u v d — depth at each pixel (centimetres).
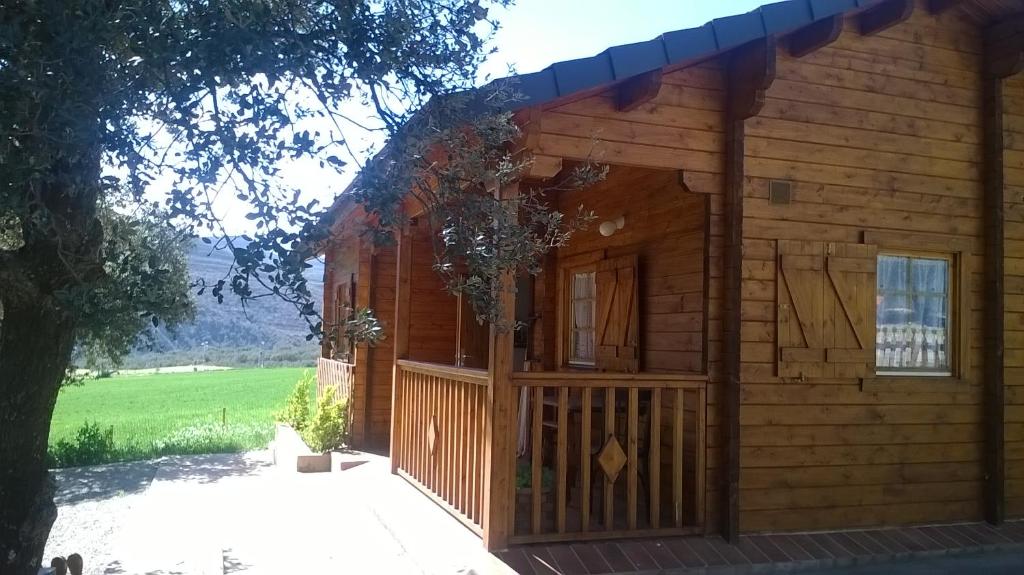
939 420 646
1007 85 685
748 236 598
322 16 328
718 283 589
